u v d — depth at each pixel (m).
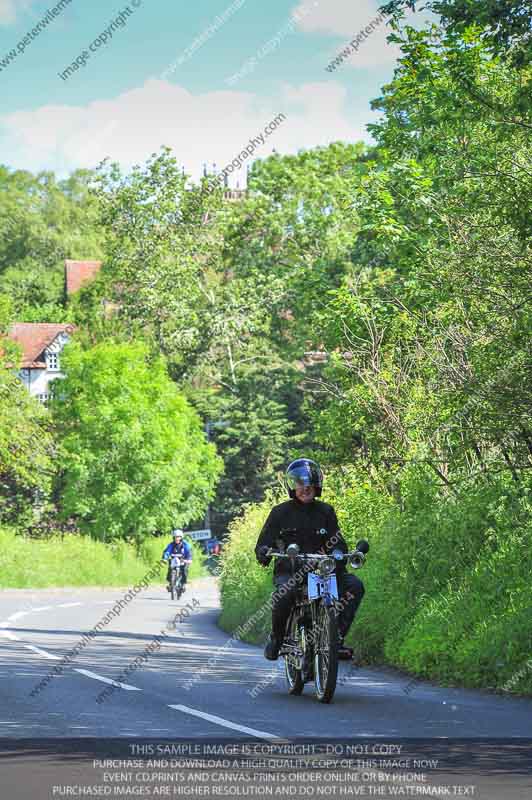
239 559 59.09
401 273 53.09
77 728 21.00
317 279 73.38
